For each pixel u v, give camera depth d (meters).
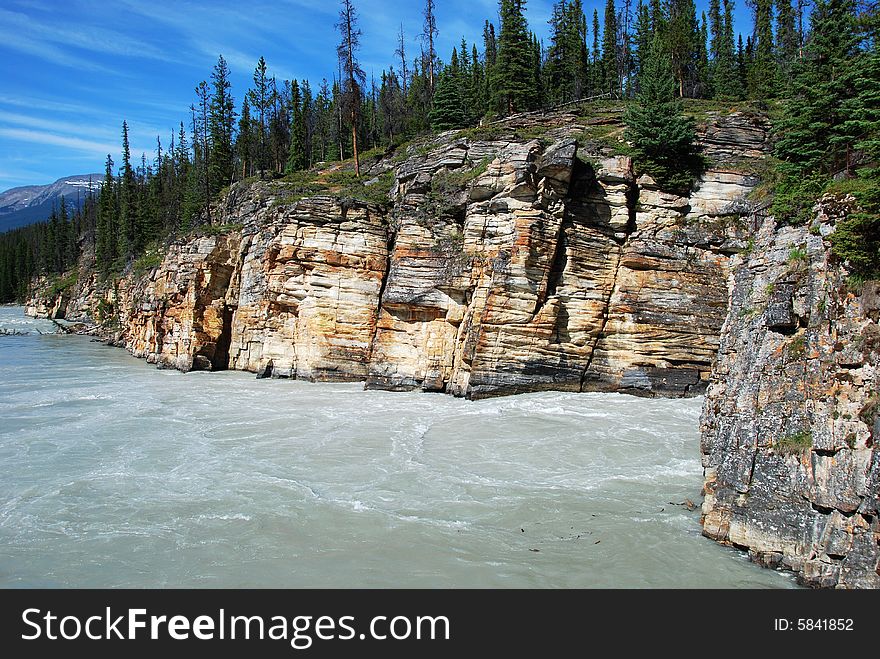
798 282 13.29
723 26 71.06
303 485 17.89
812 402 12.08
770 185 32.75
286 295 40.28
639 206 34.91
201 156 81.62
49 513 15.81
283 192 49.56
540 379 33.41
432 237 36.97
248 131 75.19
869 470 10.52
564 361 33.72
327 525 14.93
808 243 13.49
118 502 16.56
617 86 68.31
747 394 13.87
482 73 76.44
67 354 57.84
